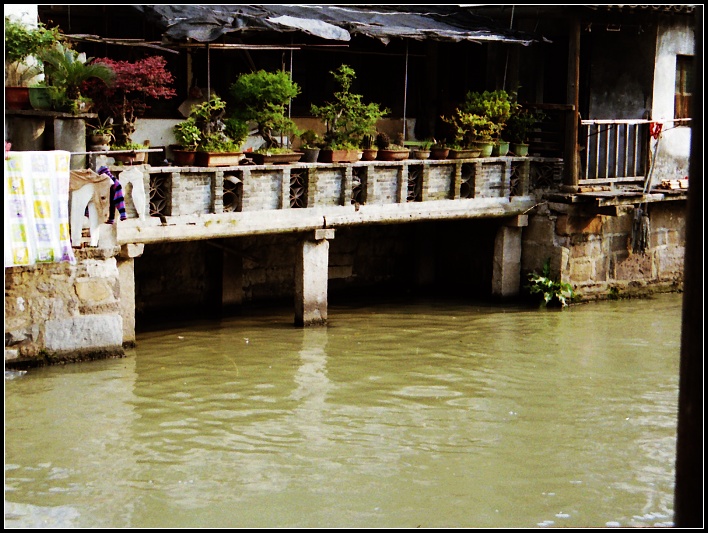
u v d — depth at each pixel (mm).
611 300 19016
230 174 14906
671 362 14906
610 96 19344
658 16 18594
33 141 13180
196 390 12797
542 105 18312
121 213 13266
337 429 11688
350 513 9383
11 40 13039
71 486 9797
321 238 15961
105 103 13992
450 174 17500
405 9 19359
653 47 18734
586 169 18312
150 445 10945
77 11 15539
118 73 13711
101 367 13406
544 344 15664
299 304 16141
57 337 13188
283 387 13102
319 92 18328
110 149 13727
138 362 13750
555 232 18203
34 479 9922
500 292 18547
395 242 19750
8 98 13289
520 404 12812
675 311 18281
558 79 19750
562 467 10797
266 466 10500
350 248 19172
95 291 13422
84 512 9195
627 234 19156
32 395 12211
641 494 10133
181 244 16906
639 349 15555
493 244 18906
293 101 17969
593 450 11344
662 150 19375
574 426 12086
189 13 15297
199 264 17266
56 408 11852
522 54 19922
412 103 19797
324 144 16188
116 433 11227
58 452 10609
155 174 14086
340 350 14938
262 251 18016
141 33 16078
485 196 17906
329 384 13312
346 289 19281
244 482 10070
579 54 18141
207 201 14648
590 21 17875
